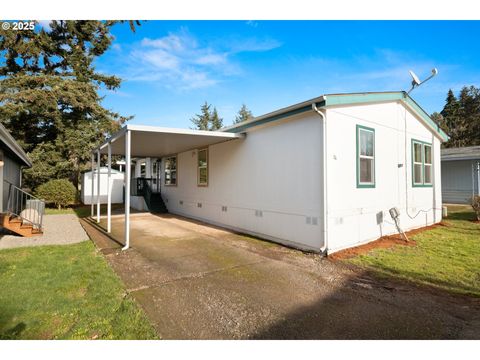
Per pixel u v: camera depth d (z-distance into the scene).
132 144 8.80
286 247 5.80
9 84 14.27
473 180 13.19
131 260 4.86
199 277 4.01
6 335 2.48
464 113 39.00
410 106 7.52
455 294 3.39
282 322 2.75
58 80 15.14
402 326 2.67
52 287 3.52
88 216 11.26
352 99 5.62
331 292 3.48
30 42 15.26
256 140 6.95
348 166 5.63
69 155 15.74
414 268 4.34
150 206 12.70
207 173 9.28
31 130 15.54
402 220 7.21
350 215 5.63
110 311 2.91
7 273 4.02
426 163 8.49
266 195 6.62
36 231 7.18
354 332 2.58
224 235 7.11
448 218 9.65
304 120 5.59
